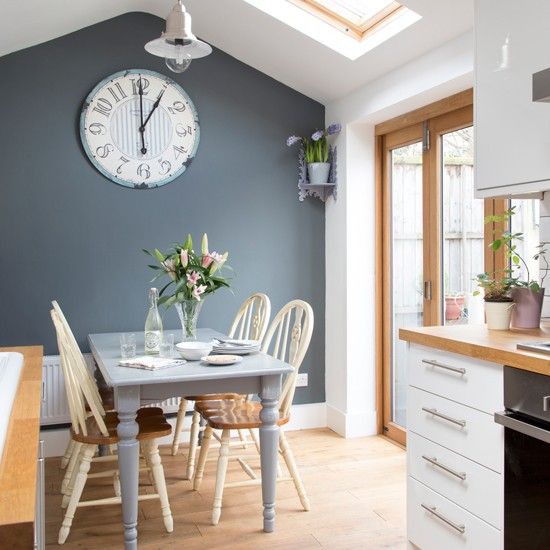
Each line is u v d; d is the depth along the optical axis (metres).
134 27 4.05
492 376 1.99
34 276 3.90
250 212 4.32
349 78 3.92
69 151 3.94
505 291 2.45
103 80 3.97
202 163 4.21
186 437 4.20
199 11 3.79
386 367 4.27
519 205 2.99
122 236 4.05
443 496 2.26
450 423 2.21
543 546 1.77
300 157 4.41
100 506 3.19
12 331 3.86
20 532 0.88
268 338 3.39
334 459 3.85
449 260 3.62
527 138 2.25
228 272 4.28
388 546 2.73
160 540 2.79
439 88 3.29
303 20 3.60
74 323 3.97
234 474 3.62
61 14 3.58
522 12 2.26
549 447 1.74
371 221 4.26
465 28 3.00
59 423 3.93
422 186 3.84
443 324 3.70
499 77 2.37
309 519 3.00
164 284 4.14
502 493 1.96
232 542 2.77
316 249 4.49
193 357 2.92
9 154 3.83
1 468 1.10
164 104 4.11
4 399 1.51
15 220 3.85
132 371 2.69
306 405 4.51
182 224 4.17
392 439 4.21
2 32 3.45
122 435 2.61
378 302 4.28
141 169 4.07
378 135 4.21
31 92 3.87
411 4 2.96
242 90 4.29
